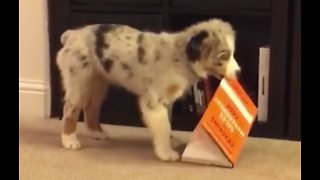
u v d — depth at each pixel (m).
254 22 1.70
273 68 1.61
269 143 1.59
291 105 1.61
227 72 1.39
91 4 1.69
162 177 1.33
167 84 1.41
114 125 1.75
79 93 1.50
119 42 1.46
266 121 1.65
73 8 1.71
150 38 1.44
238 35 1.69
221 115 1.40
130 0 1.66
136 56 1.44
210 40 1.38
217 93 1.41
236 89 1.45
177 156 1.43
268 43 1.66
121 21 1.67
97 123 1.61
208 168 1.39
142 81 1.44
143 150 1.52
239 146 1.41
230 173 1.36
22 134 1.63
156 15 1.64
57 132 1.66
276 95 1.62
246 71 1.70
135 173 1.35
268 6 1.59
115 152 1.50
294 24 1.58
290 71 1.62
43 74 1.80
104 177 1.33
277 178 1.33
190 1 1.63
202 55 1.38
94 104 1.59
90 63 1.49
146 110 1.43
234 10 1.61
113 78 1.50
